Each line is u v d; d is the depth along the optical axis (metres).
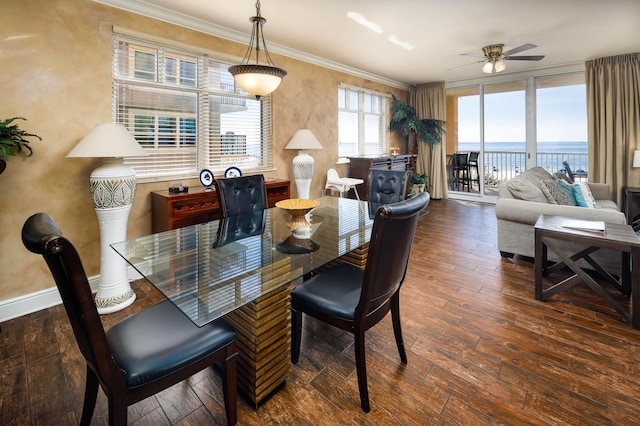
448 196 6.99
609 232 2.27
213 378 1.65
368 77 5.68
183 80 3.21
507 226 3.24
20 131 2.13
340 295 1.58
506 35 3.78
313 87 4.64
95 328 0.95
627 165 4.76
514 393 1.52
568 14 3.24
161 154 3.12
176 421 1.39
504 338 1.96
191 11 3.01
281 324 1.52
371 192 3.20
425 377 1.64
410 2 2.93
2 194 2.25
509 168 6.29
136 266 1.60
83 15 2.52
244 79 2.12
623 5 3.05
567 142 5.58
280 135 4.20
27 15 2.28
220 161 3.59
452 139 7.01
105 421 1.38
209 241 1.99
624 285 2.44
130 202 2.44
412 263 3.22
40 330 2.11
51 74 2.40
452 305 2.37
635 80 4.62
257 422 1.37
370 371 1.69
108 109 2.69
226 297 1.31
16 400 1.49
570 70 5.23
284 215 2.63
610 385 1.56
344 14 3.14
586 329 2.04
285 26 3.42
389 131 6.50
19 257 2.34
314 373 1.68
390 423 1.36
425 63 4.98
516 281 2.77
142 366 1.07
